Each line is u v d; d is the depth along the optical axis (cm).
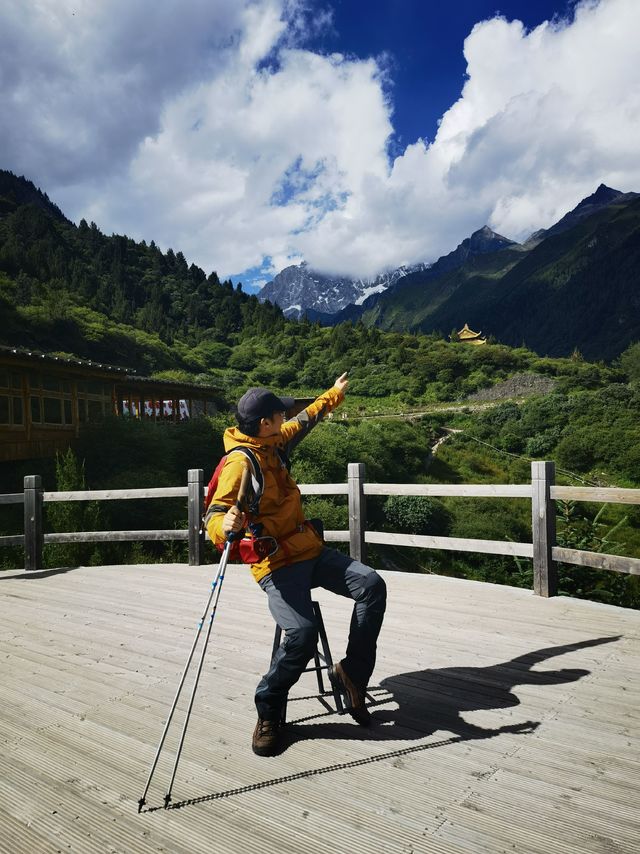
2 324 6944
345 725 277
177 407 4228
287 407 278
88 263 16162
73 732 274
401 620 440
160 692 319
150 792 224
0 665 363
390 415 7512
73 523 1293
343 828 200
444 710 289
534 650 372
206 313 15038
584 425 6406
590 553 478
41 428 2322
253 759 247
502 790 220
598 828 197
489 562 2739
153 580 607
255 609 484
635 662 348
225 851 189
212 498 255
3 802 219
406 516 3288
